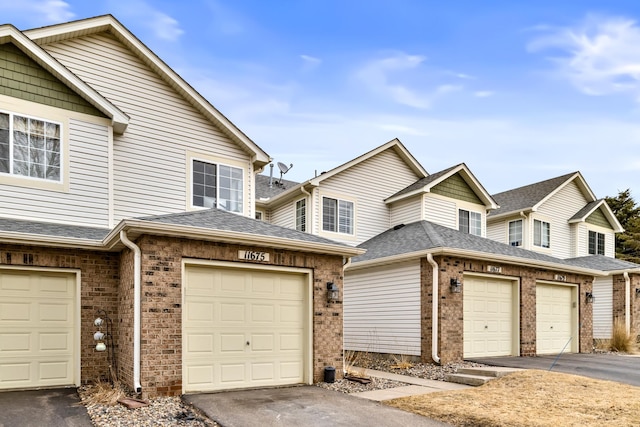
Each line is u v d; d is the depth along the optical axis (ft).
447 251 38.91
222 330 27.94
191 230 25.94
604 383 28.86
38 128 31.65
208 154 41.16
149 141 38.22
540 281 48.19
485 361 39.37
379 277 46.26
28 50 31.22
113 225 34.37
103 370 28.84
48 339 27.96
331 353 31.81
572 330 51.88
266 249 29.71
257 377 28.86
